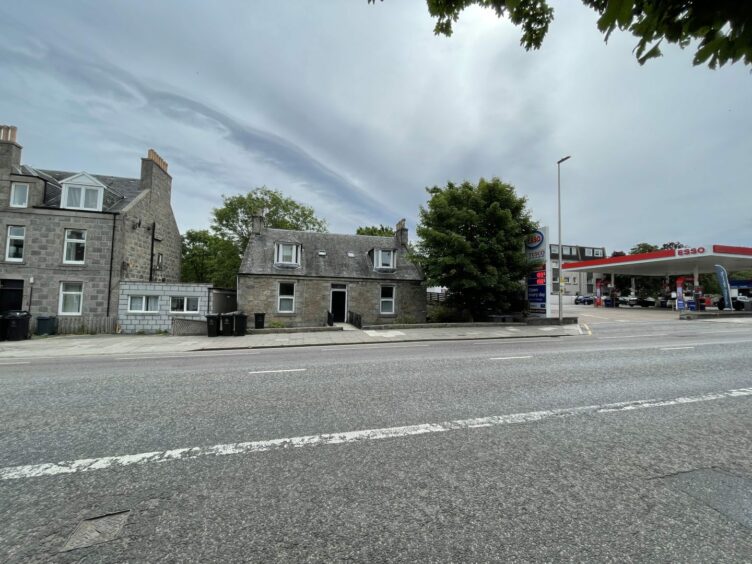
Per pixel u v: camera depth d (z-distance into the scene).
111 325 17.78
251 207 32.03
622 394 5.52
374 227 46.72
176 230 25.45
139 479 2.97
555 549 2.12
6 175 17.75
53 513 2.50
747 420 4.36
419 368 7.68
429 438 3.80
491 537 2.23
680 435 3.89
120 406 5.01
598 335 15.25
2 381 6.71
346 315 21.94
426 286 22.36
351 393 5.62
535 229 20.45
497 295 19.86
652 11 1.80
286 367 7.96
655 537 2.21
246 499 2.67
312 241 24.03
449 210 18.88
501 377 6.73
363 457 3.36
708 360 8.52
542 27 2.48
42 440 3.81
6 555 2.08
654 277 47.88
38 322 16.84
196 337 15.74
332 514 2.48
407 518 2.43
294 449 3.54
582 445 3.62
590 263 35.91
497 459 3.31
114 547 2.15
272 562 2.04
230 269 31.69
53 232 18.05
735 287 38.75
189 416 4.57
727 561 2.00
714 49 1.87
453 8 2.62
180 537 2.25
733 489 2.78
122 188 21.73
